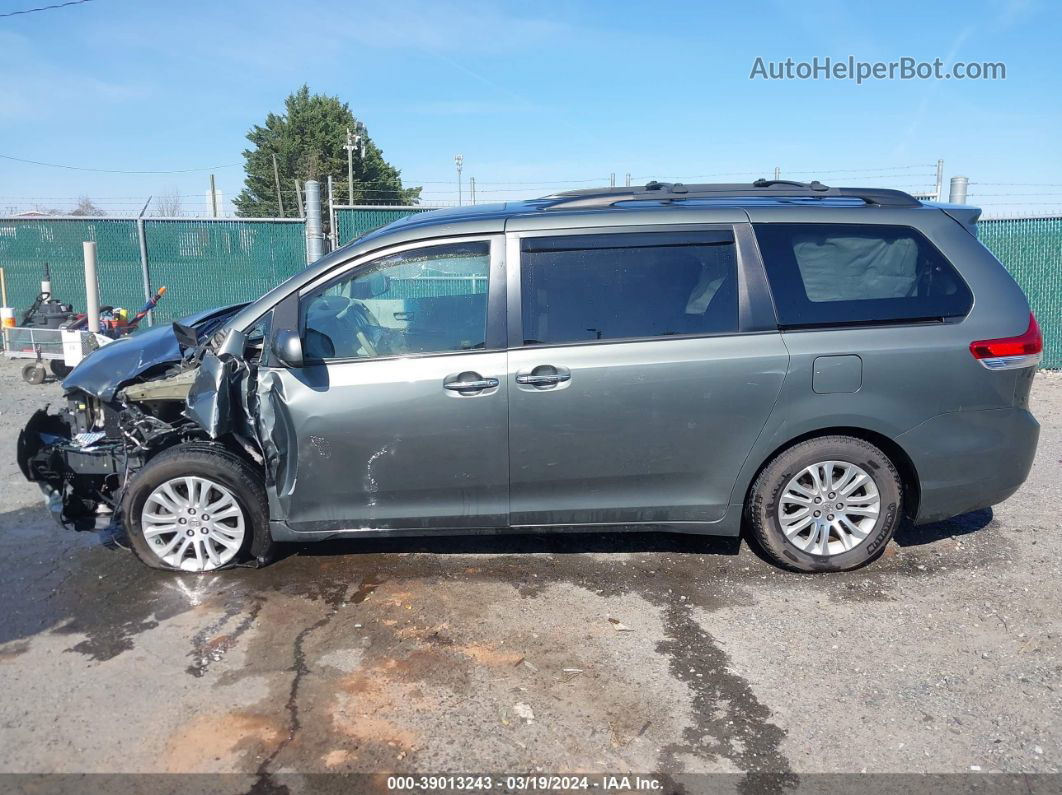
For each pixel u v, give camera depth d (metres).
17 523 5.29
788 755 3.00
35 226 12.48
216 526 4.41
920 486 4.32
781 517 4.36
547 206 4.48
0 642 3.78
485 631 3.87
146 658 3.64
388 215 11.55
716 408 4.14
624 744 3.06
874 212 4.35
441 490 4.20
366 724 3.17
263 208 59.88
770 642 3.78
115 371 4.61
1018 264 10.55
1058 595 4.21
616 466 4.18
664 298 4.18
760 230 4.27
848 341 4.16
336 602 4.15
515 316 4.12
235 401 4.12
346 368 4.11
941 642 3.77
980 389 4.26
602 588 4.31
